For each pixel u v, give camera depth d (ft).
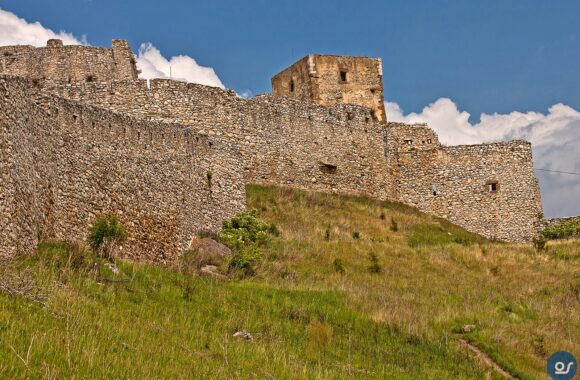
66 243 83.30
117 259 89.76
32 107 82.02
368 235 153.38
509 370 82.99
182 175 117.19
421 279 121.90
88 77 172.55
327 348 78.79
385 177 188.85
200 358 63.87
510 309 105.19
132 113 152.15
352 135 183.62
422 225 169.89
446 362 82.58
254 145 164.86
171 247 110.22
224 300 85.51
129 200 101.86
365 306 96.89
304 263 120.78
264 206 150.00
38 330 56.29
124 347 60.34
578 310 107.24
